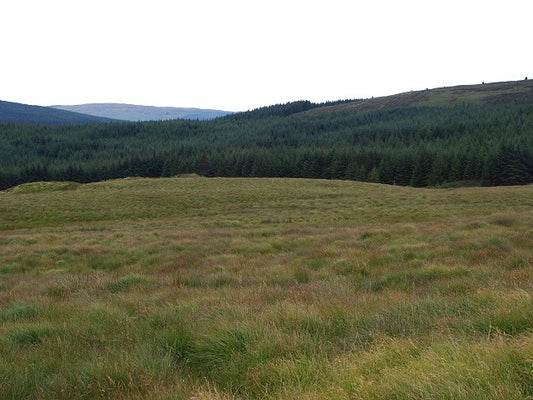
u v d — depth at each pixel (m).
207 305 7.22
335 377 3.68
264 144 174.75
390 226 22.11
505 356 3.46
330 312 5.99
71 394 4.02
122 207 47.94
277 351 4.59
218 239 19.89
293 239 18.36
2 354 5.22
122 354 4.79
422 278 9.20
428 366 3.49
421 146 105.50
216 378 4.30
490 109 194.00
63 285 10.51
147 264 14.43
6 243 23.22
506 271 8.79
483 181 86.31
